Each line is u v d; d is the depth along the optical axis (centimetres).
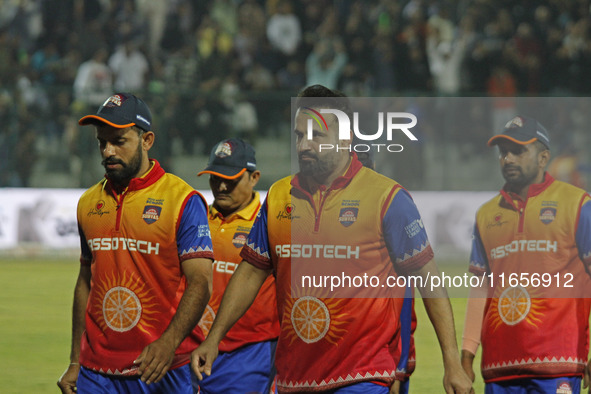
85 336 1481
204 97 5216
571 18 6900
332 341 1325
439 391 2412
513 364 1514
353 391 1309
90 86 6156
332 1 6875
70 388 1557
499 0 6800
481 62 6544
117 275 1442
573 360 1500
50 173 5234
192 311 1409
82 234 1494
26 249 5219
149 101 5206
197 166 5216
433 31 6612
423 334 3278
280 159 5241
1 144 5194
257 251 1389
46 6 6775
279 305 1370
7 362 2786
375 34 6656
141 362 1368
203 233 1437
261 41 6694
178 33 6769
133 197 1440
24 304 3831
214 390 1877
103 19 6775
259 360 1869
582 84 6719
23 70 6284
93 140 5225
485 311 1555
